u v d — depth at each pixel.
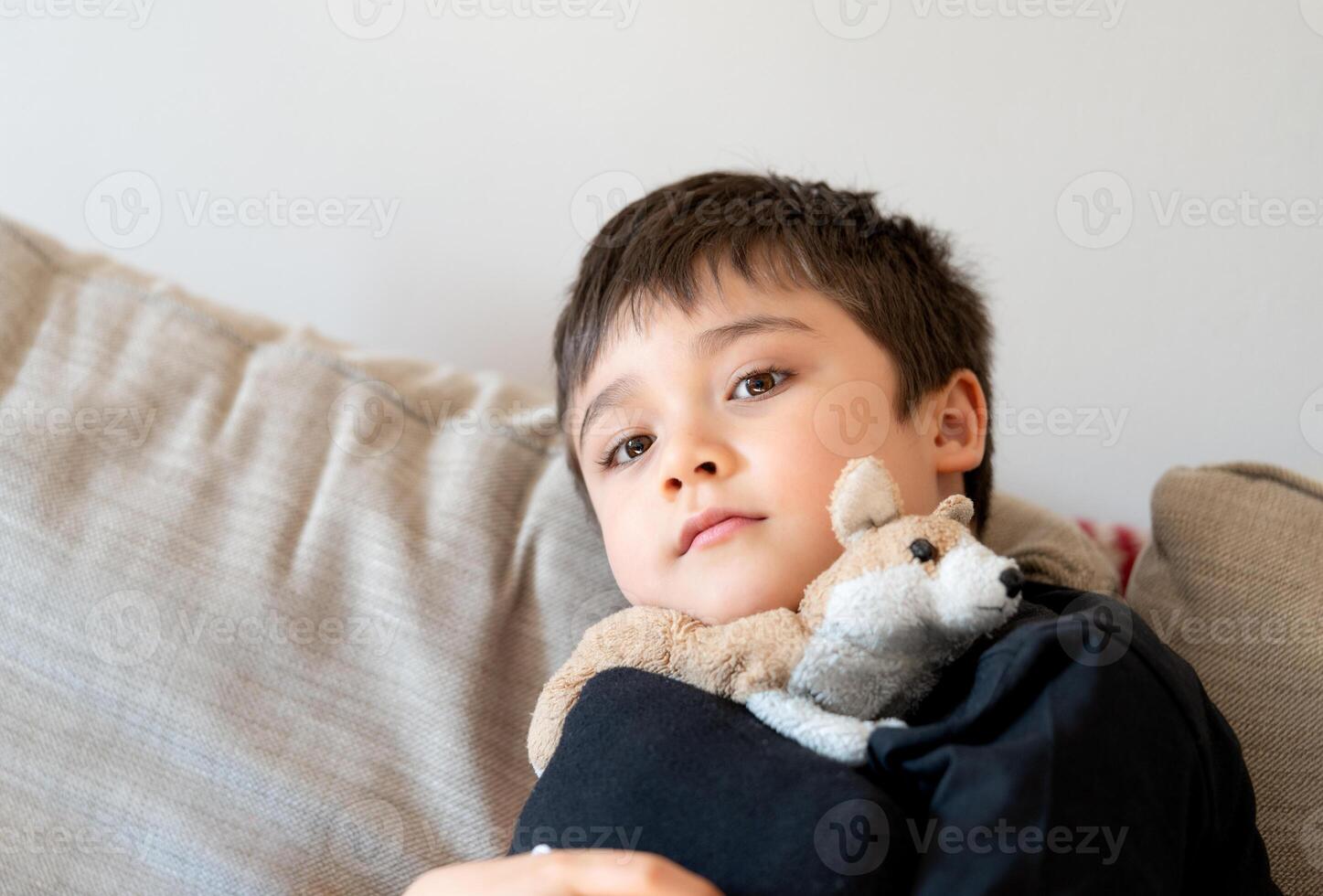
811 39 1.14
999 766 0.54
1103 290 1.16
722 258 0.78
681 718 0.61
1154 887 0.56
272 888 0.75
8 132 1.21
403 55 1.18
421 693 0.81
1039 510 0.95
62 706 0.78
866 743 0.58
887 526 0.62
